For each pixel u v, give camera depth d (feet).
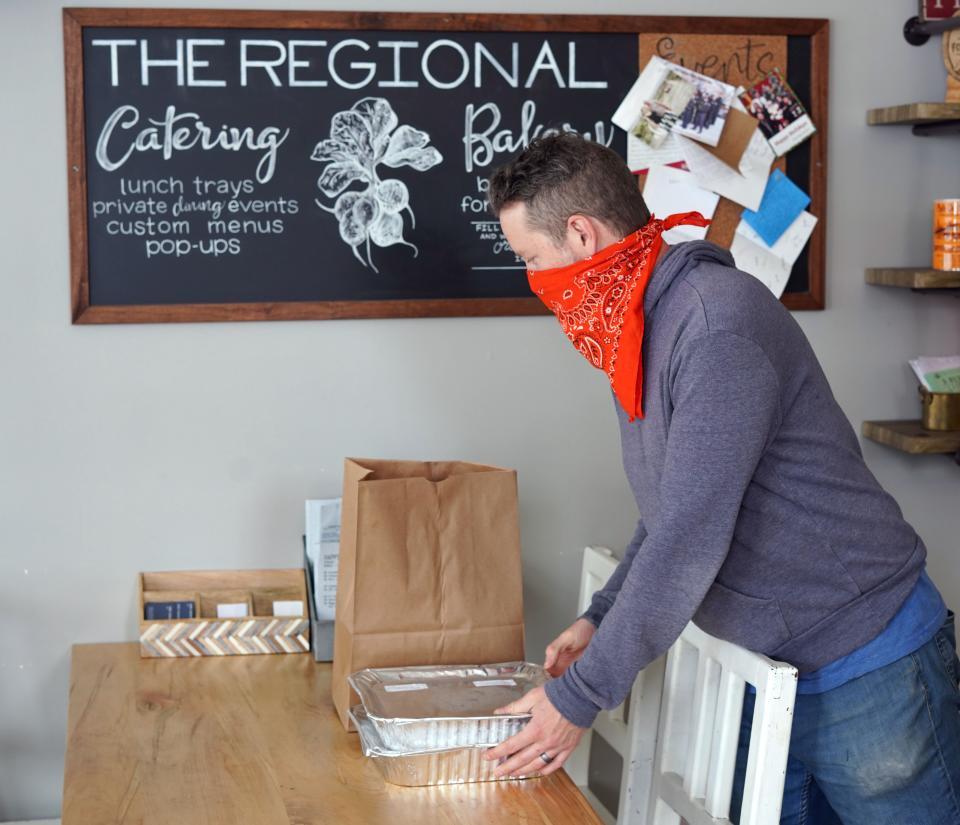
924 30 7.60
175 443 7.09
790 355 4.64
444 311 7.25
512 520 5.55
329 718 5.63
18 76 6.67
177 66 6.84
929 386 7.66
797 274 7.71
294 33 6.95
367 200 7.14
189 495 7.13
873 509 4.88
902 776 4.97
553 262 4.92
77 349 6.91
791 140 7.54
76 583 7.05
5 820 7.12
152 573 7.10
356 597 5.32
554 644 5.53
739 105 7.47
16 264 6.79
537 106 7.27
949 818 5.06
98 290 6.89
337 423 7.27
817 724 5.08
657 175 7.44
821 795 5.90
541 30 7.18
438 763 4.78
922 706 4.96
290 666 6.46
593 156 4.82
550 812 4.58
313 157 7.06
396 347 7.29
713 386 4.34
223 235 7.00
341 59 7.02
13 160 6.72
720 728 5.00
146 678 6.23
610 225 4.80
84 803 4.62
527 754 4.72
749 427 4.35
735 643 4.99
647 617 4.48
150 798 4.68
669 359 4.55
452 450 7.44
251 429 7.16
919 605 5.03
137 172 6.86
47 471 6.96
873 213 7.80
